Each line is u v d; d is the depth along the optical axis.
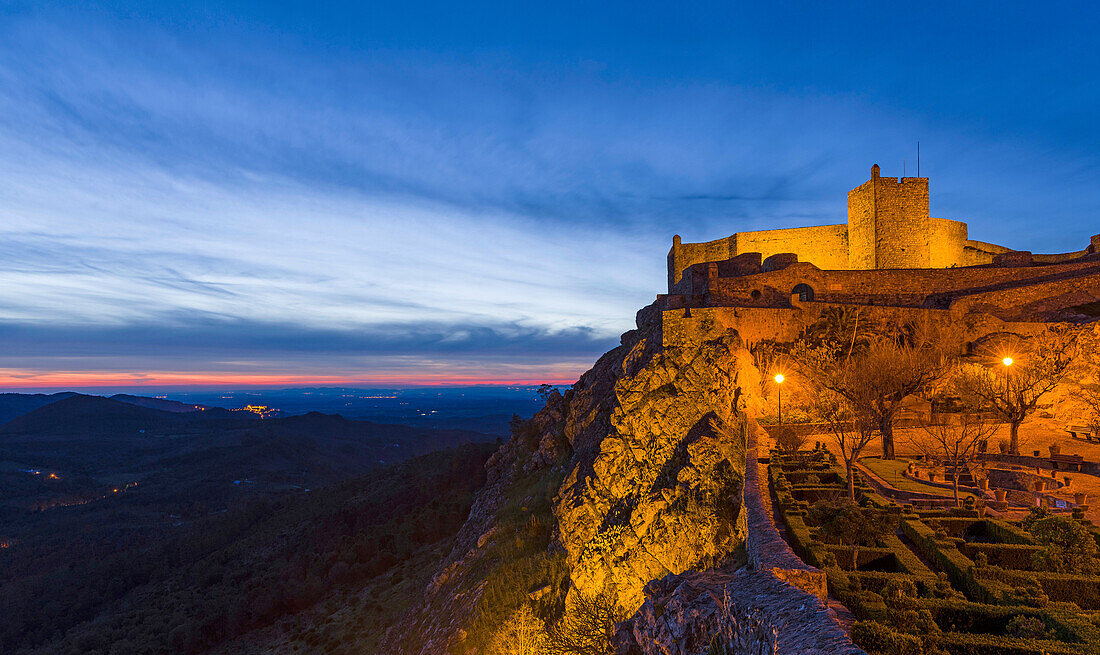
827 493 20.80
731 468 24.45
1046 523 15.02
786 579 12.50
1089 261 55.12
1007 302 47.97
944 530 16.33
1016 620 10.20
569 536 30.33
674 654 14.20
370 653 44.66
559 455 49.03
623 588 25.16
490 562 37.88
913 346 38.84
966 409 32.50
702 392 32.28
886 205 60.66
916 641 8.95
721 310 39.03
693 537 22.88
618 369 44.84
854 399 30.44
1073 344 36.06
